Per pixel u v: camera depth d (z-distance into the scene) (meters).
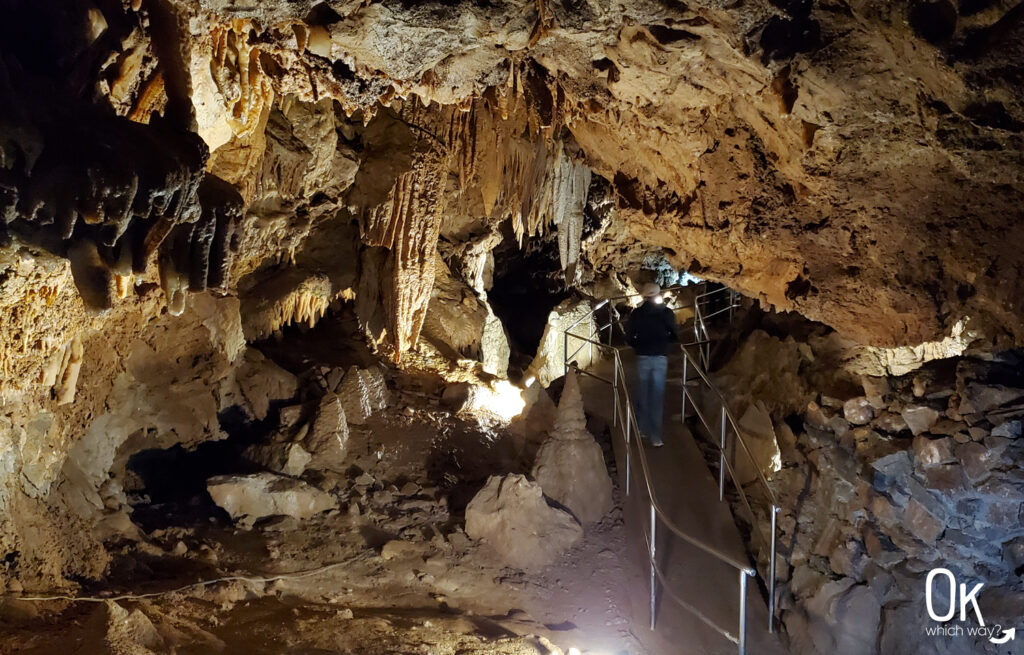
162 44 3.99
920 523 5.68
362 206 9.36
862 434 6.39
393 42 4.69
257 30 4.58
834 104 4.62
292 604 5.62
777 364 7.60
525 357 13.85
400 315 9.92
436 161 9.41
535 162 9.59
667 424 8.14
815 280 6.20
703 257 7.31
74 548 5.49
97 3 3.69
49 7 3.40
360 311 10.69
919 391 6.21
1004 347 5.60
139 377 7.57
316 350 10.75
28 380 4.78
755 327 8.67
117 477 7.23
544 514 6.66
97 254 3.43
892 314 5.90
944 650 5.33
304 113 8.38
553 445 7.23
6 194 3.14
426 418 9.46
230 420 8.59
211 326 8.00
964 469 5.54
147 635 4.32
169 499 7.43
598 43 4.95
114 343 6.64
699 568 6.42
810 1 4.08
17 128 3.11
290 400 9.02
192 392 8.05
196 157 3.73
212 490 6.99
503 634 5.43
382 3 4.35
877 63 4.25
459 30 4.61
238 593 5.60
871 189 5.25
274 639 4.84
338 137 9.30
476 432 9.37
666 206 7.24
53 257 3.56
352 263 10.89
